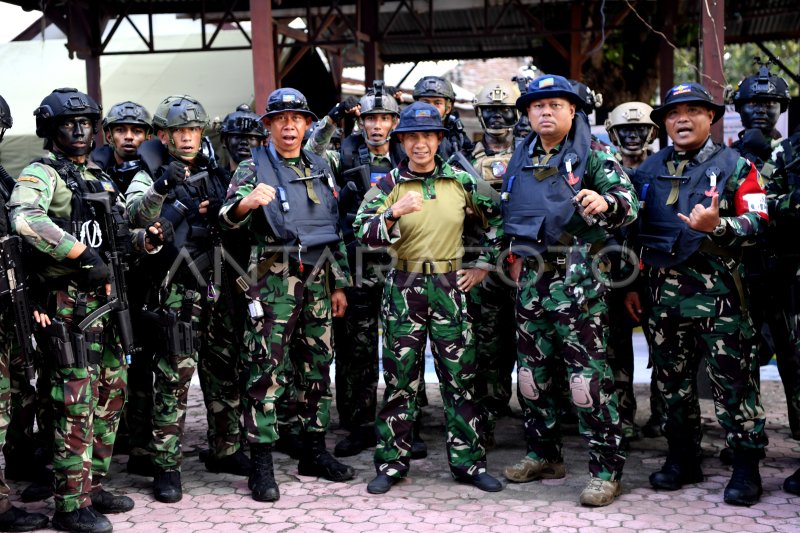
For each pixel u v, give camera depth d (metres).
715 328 4.07
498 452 5.07
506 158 5.03
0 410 3.79
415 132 4.15
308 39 11.69
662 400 4.44
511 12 12.72
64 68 13.77
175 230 4.21
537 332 4.23
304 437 4.64
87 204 3.86
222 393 4.66
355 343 5.13
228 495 4.36
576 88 4.84
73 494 3.83
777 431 5.34
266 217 4.17
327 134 5.14
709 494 4.21
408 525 3.86
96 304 3.89
